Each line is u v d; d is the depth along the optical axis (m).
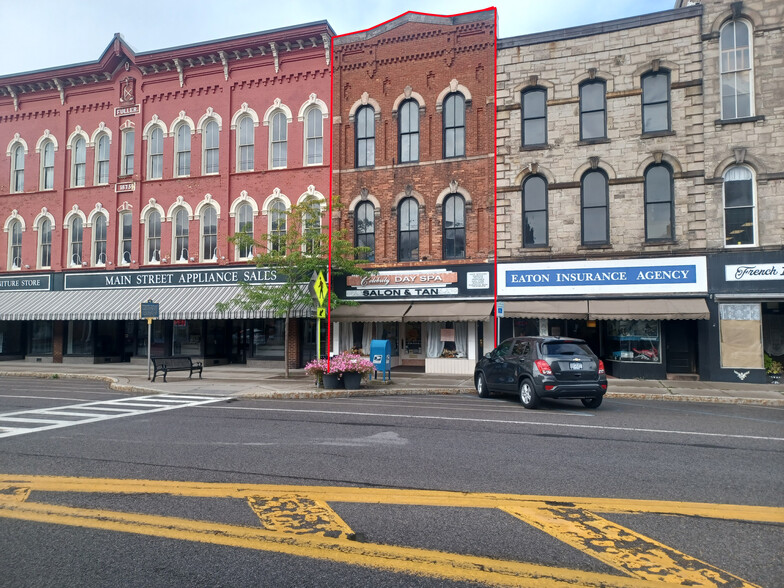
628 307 18.20
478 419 10.77
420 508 5.45
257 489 6.05
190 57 24.38
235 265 23.56
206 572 4.02
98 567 4.10
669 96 18.78
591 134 19.61
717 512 5.34
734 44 18.28
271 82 23.67
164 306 23.09
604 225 19.38
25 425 10.09
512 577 3.95
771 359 17.92
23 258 27.17
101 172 26.38
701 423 10.52
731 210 18.06
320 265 19.53
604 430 9.61
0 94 27.70
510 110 20.31
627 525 5.00
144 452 7.84
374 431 9.44
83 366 24.88
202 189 24.33
